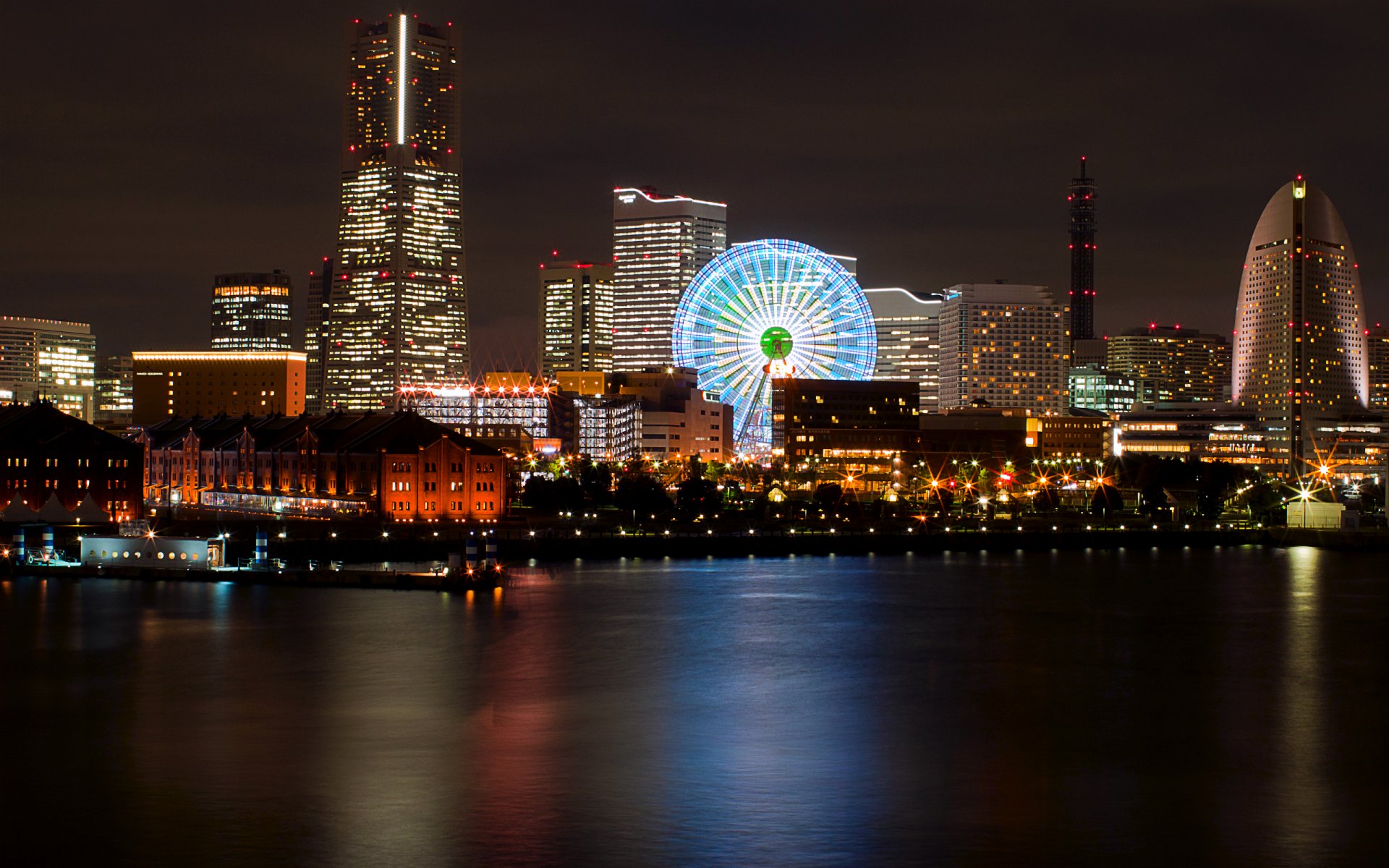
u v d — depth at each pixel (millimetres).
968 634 167750
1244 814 87438
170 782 92750
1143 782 95500
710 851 79125
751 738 108438
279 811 85938
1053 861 78000
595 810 86750
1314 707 122688
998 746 106500
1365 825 85062
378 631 160000
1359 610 195750
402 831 82000
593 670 138250
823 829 83500
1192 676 139500
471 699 122250
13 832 81750
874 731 111688
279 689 125938
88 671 133875
